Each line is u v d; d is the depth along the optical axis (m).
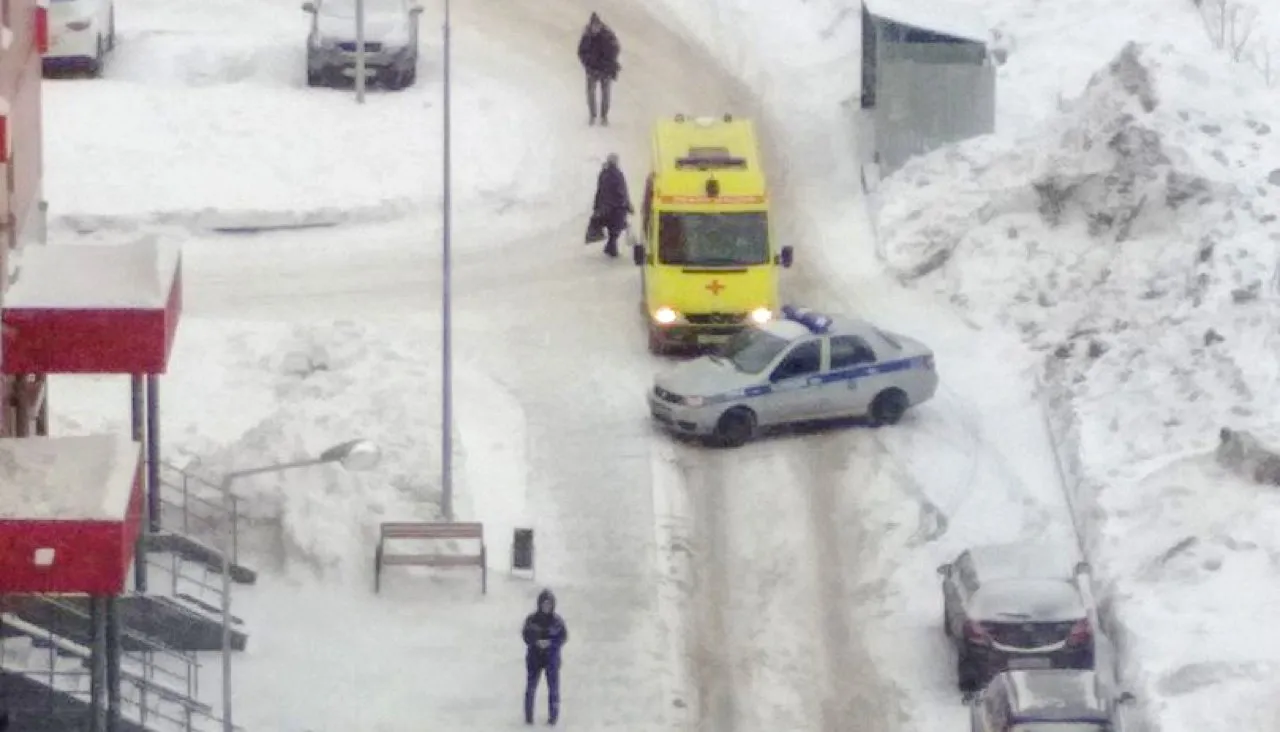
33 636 87.44
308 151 137.75
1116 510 102.56
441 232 132.62
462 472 107.69
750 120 142.75
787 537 105.25
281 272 127.75
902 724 92.44
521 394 115.75
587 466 110.25
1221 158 124.56
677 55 153.25
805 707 93.88
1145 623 93.88
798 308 120.38
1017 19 148.00
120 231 129.38
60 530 75.88
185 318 121.06
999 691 86.06
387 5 147.50
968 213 128.12
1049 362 117.19
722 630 99.12
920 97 134.75
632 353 120.62
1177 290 117.62
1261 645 91.25
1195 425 107.19
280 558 101.69
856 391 112.81
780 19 158.38
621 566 103.12
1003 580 93.81
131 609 94.06
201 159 136.12
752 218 120.19
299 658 95.44
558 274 128.75
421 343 119.12
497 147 139.88
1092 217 125.44
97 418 108.31
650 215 121.50
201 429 107.62
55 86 144.75
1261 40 139.62
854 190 136.88
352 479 104.62
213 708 91.06
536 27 157.00
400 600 100.12
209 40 151.88
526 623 90.81
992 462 110.12
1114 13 146.62
